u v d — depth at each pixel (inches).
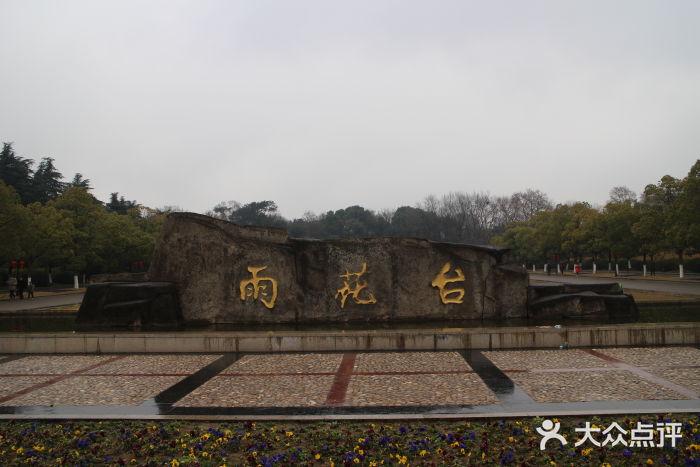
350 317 721.6
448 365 465.7
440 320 722.2
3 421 325.7
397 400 354.6
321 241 738.8
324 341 551.5
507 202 4224.9
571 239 2370.8
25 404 365.1
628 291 1166.3
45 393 394.9
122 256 2113.7
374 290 726.5
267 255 733.3
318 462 253.9
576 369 437.1
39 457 264.5
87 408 351.9
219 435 287.0
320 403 351.6
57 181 2834.6
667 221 1605.6
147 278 763.4
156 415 329.7
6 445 283.1
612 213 2059.5
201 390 394.0
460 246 737.0
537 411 320.5
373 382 407.2
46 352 572.7
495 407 333.1
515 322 700.7
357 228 3983.8
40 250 1614.2
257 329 685.9
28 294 1434.5
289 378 427.5
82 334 574.2
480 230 4101.9
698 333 552.1
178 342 562.3
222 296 729.6
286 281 729.0
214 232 739.4
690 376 404.2
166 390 396.5
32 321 808.3
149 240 2178.9
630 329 547.8
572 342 544.4
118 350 565.3
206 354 549.0
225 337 557.9
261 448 269.3
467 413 320.2
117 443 281.9
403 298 725.3
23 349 574.2
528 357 495.5
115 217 2068.2
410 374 432.8
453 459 252.1
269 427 305.3
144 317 705.0
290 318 722.2
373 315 722.2
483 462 247.8
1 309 1000.9
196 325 722.2
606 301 726.5
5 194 1322.6
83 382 428.8
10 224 1334.9
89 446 278.7
